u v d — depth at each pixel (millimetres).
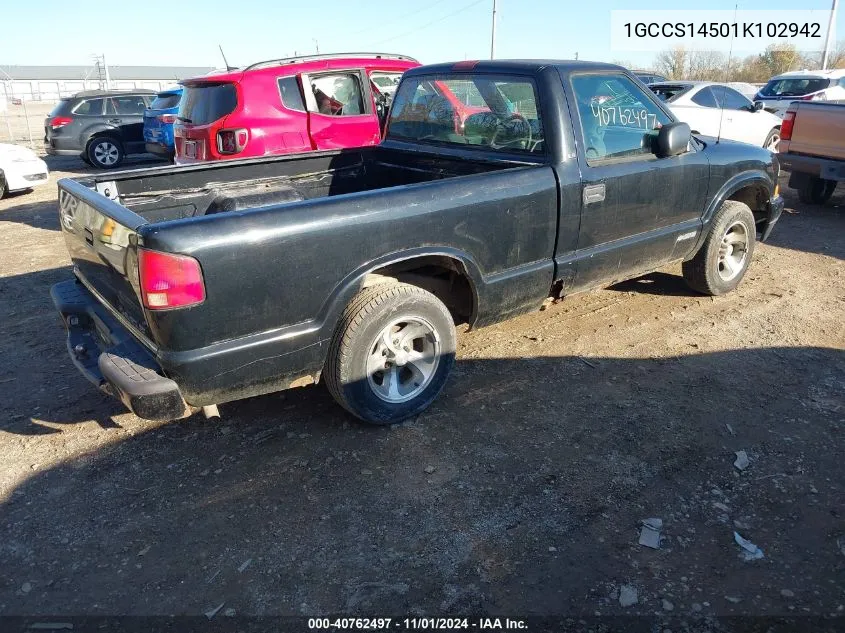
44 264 6949
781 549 2760
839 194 9805
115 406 3979
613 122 4238
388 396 3625
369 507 3045
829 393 3961
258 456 3449
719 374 4207
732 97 11375
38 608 2529
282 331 3107
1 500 3150
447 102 4598
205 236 2793
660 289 5723
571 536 2840
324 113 7133
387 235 3283
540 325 5027
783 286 5758
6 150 10984
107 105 14555
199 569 2705
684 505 3021
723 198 5016
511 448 3469
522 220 3779
